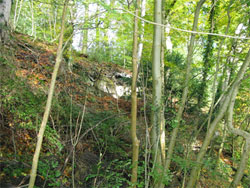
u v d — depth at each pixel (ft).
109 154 11.23
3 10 13.29
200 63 15.16
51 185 7.11
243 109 17.67
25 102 9.77
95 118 12.94
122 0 6.77
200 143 16.43
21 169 7.38
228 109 8.57
